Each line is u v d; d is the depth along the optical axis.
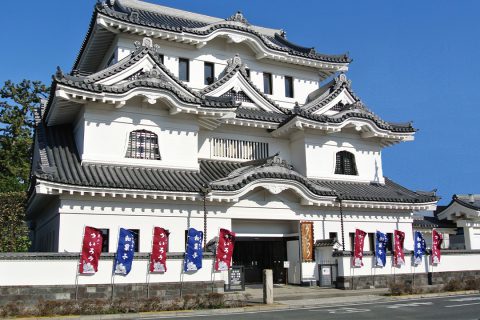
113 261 18.73
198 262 20.25
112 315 15.97
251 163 26.89
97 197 21.05
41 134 25.05
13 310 15.75
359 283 24.47
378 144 31.38
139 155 23.95
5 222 26.83
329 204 25.88
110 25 26.66
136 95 22.89
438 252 27.30
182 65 29.75
